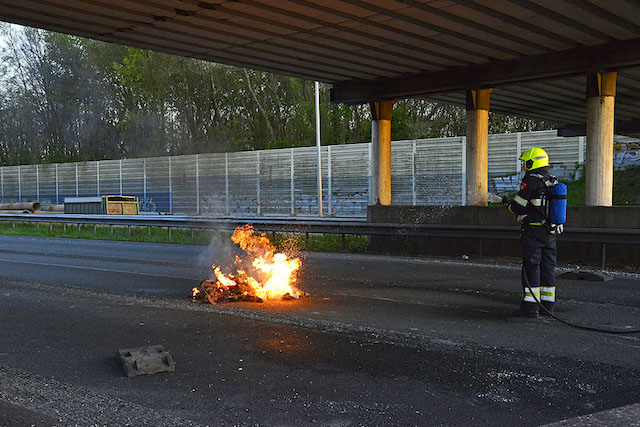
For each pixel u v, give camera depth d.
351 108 47.47
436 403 4.55
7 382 5.18
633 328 7.04
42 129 44.41
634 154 31.61
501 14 11.53
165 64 45.50
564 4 10.92
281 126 53.16
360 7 11.05
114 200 35.97
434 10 11.26
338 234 17.80
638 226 12.63
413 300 8.91
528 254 7.62
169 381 5.16
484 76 15.72
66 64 43.91
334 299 9.02
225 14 11.57
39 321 7.70
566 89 19.84
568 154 29.77
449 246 15.48
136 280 11.27
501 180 31.38
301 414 4.34
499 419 4.21
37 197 44.12
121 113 44.75
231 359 5.83
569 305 8.46
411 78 17.19
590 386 4.93
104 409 4.49
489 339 6.51
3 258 15.54
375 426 4.10
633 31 12.66
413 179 31.81
